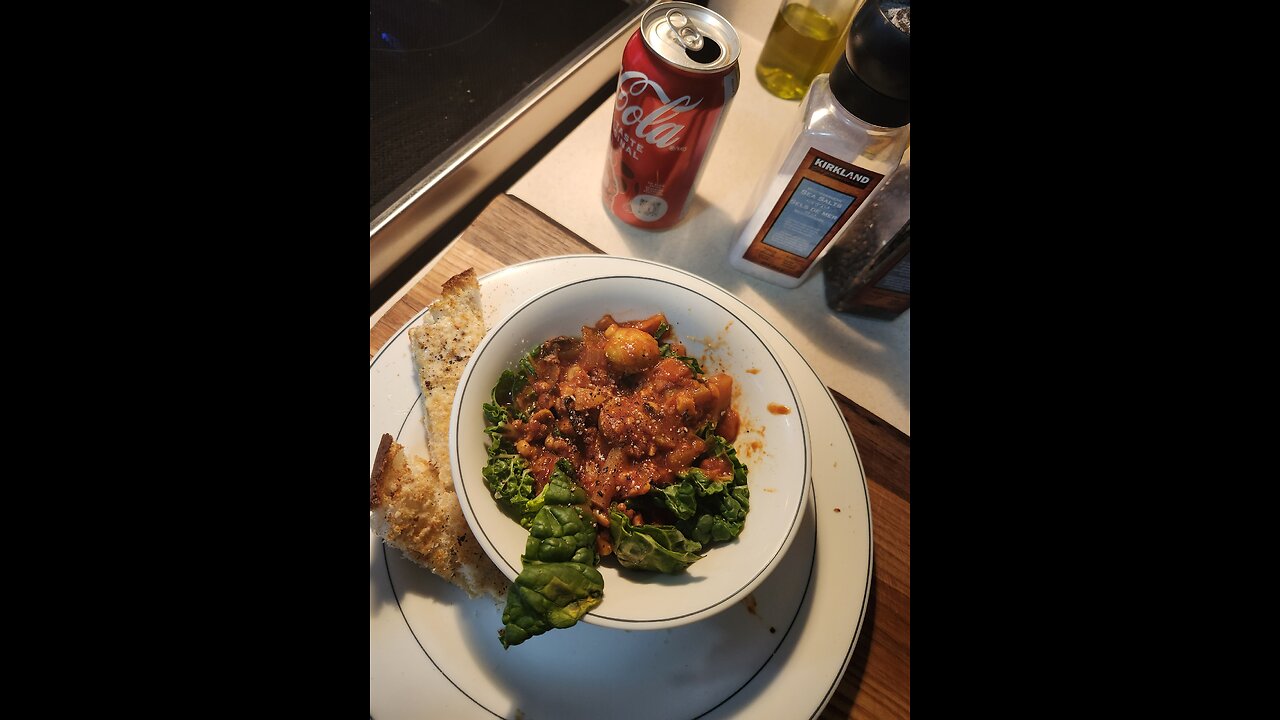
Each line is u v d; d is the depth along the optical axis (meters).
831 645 0.33
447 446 0.34
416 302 0.42
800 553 0.35
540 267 0.41
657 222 0.47
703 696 0.32
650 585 0.30
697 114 0.39
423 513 0.32
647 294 0.36
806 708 0.32
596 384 0.35
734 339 0.36
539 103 0.49
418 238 0.47
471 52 0.51
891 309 0.46
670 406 0.34
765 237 0.44
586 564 0.29
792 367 0.40
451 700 0.31
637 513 0.33
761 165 0.53
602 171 0.50
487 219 0.46
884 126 0.35
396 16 0.51
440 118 0.48
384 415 0.36
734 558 0.31
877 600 0.37
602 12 0.54
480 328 0.37
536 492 0.33
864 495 0.37
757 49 0.60
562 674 0.32
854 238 0.46
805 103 0.40
